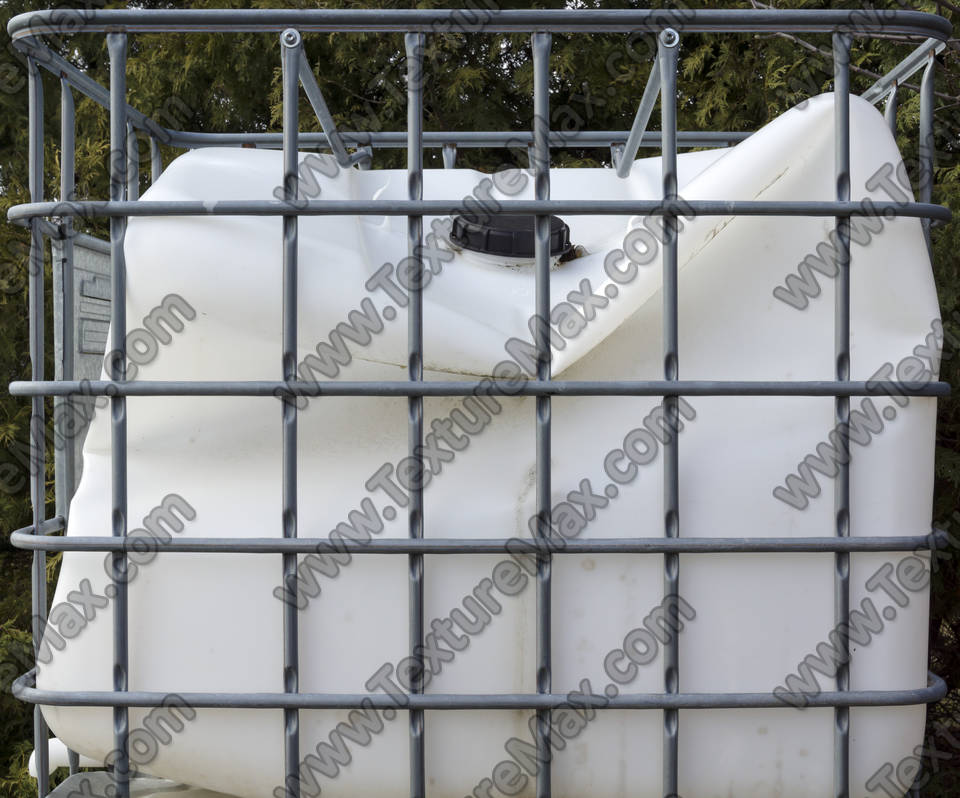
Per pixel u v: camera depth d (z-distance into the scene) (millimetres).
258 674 1237
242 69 3971
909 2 2648
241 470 1271
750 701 1206
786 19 1186
